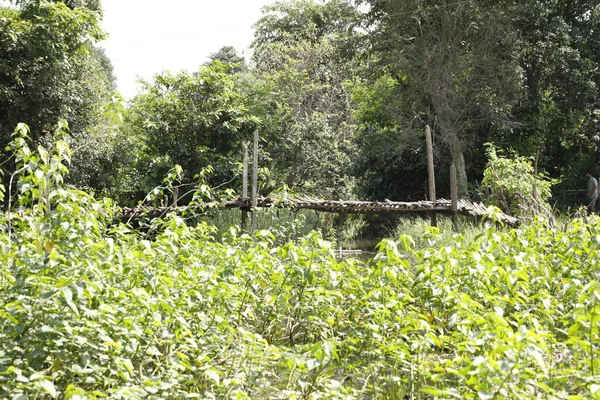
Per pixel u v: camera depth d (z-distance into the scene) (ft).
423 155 71.77
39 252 12.77
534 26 74.02
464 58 69.00
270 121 64.95
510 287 14.03
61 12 46.88
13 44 45.83
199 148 56.54
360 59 76.95
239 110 59.98
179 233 16.65
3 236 14.96
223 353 14.14
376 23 74.08
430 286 14.97
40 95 49.16
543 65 73.61
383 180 76.59
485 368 9.33
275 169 70.79
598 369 10.92
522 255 15.40
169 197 56.29
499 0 71.72
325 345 11.05
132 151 61.46
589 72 75.66
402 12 69.62
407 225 50.78
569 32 75.56
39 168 14.17
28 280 11.53
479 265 14.71
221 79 59.36
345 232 63.67
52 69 49.03
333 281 15.01
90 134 58.54
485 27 68.64
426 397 12.59
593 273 16.79
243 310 16.85
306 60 100.32
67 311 11.53
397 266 15.55
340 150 93.97
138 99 61.11
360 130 82.28
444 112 69.51
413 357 12.85
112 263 13.76
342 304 17.47
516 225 42.70
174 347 13.46
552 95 76.23
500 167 52.75
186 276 14.94
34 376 9.11
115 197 60.80
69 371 11.32
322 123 76.89
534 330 11.14
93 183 59.88
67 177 55.88
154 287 13.34
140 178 57.16
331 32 107.24
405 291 16.11
